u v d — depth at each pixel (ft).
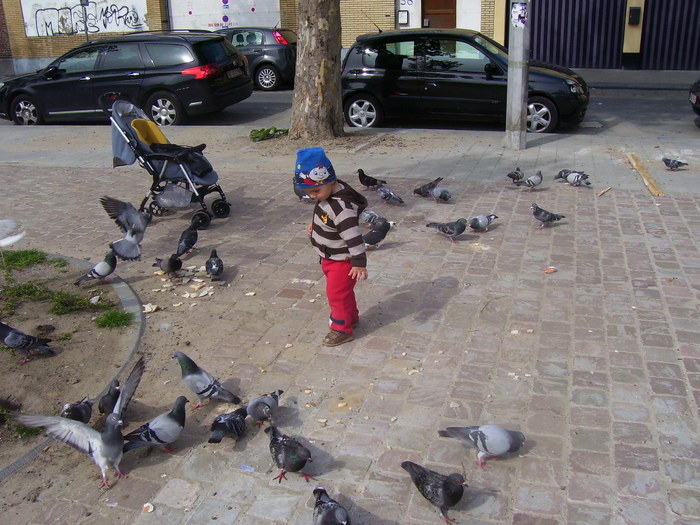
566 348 15.99
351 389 14.73
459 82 42.01
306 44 38.40
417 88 42.96
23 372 15.92
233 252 23.07
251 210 27.66
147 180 32.99
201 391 13.74
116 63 47.42
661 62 66.49
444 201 27.43
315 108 39.37
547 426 13.20
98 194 30.76
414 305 18.52
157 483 12.12
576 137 38.78
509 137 36.11
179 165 25.68
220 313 18.57
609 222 24.61
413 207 27.09
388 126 46.80
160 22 79.82
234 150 38.50
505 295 18.92
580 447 12.55
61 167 36.09
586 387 14.42
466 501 11.36
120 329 17.80
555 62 70.03
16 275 21.57
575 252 21.84
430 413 13.78
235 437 12.99
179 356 13.89
